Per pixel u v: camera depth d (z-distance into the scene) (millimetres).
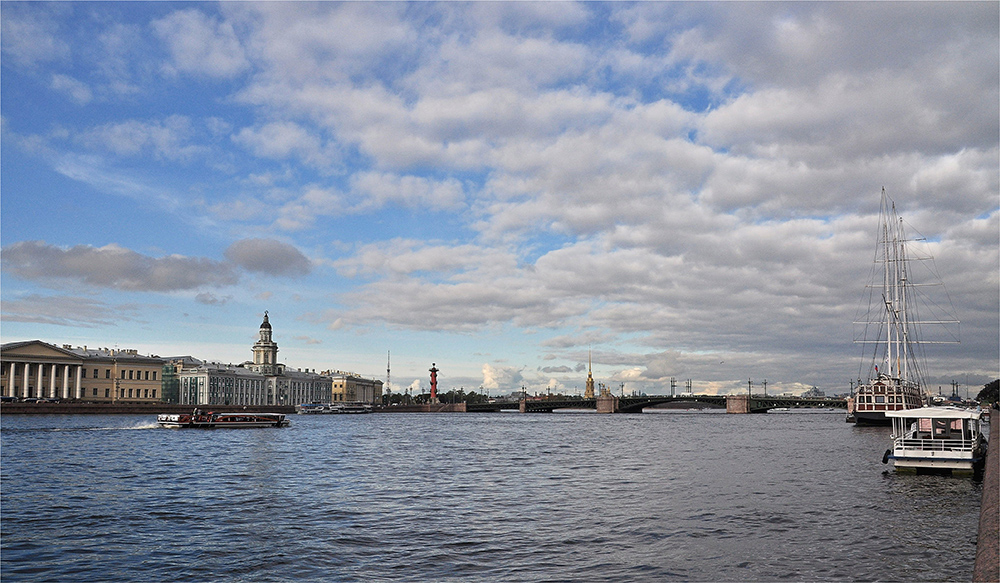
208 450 94188
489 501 50312
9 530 39469
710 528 40062
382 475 66688
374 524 41500
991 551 20156
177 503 48719
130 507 47000
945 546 35594
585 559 33438
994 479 37812
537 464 78625
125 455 84250
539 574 31000
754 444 113000
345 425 191000
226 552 34625
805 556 33781
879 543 36219
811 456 87375
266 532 39062
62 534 38438
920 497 50156
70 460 77312
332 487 57594
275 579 30281
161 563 32656
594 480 62875
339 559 33438
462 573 31203
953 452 60875
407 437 134000
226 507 47188
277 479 62562
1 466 70562
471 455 91438
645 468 73438
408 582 29844
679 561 33000
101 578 30422
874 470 68125
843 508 46094
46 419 180750
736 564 32406
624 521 42281
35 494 52281
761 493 53156
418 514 44875
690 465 76188
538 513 45219
